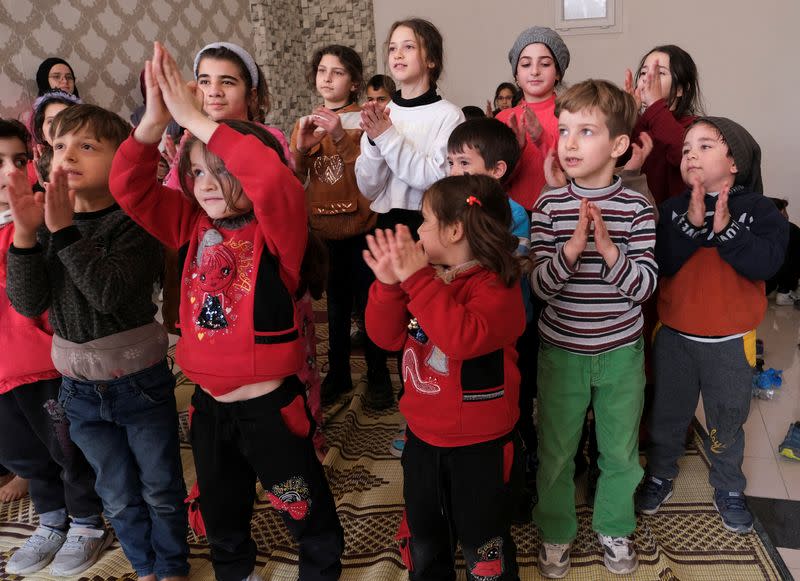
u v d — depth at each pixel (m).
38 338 1.69
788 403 2.64
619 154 1.50
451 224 1.25
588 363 1.56
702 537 1.80
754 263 1.61
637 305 1.58
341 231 2.35
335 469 2.15
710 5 4.89
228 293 1.36
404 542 1.48
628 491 1.64
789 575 1.64
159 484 1.57
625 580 1.64
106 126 1.47
